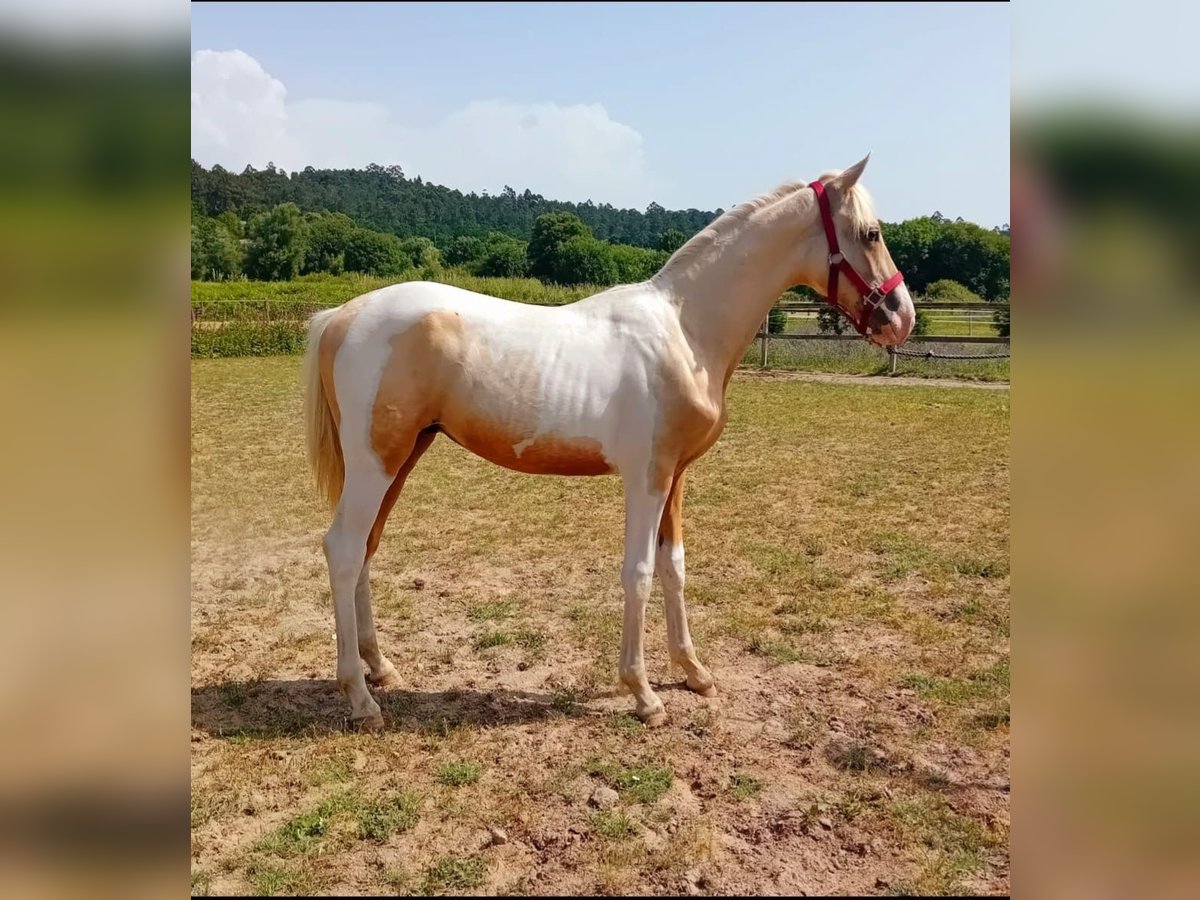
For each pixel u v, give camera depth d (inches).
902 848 98.7
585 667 147.5
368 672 142.4
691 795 109.0
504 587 189.9
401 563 207.3
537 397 119.2
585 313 125.9
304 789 109.9
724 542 220.1
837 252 125.7
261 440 366.3
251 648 156.2
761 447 347.9
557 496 276.5
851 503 258.7
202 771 113.3
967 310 762.8
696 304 126.6
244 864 95.0
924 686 138.9
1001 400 468.4
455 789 109.7
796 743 121.8
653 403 121.0
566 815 104.2
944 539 220.7
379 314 119.6
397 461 121.4
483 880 92.4
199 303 778.2
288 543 225.3
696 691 137.7
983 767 115.8
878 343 131.0
